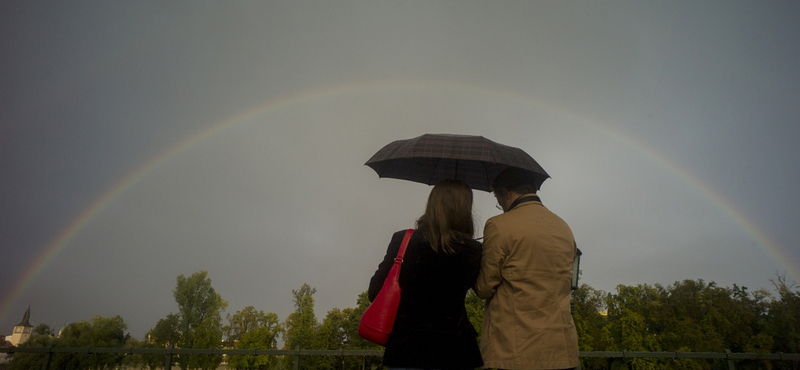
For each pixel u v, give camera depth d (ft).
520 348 7.66
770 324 139.74
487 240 8.40
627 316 125.39
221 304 191.11
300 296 112.57
